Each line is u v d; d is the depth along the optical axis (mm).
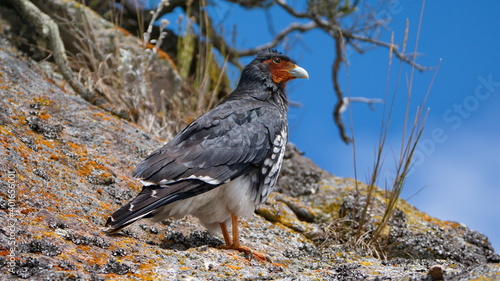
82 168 9695
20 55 12836
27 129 10094
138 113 13414
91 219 8398
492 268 6484
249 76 10078
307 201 12641
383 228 10844
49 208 8156
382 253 10695
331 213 12180
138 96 13727
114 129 11328
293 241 10438
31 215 7801
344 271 7590
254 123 8961
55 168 9289
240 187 8625
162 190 8031
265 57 10195
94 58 14180
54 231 7648
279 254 9523
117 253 7488
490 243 11609
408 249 10836
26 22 13570
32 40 13430
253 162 8711
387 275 7273
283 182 13211
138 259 7434
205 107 15406
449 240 11242
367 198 11062
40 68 12781
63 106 11391
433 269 6582
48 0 14172
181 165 8266
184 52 16297
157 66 14664
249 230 10328
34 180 8633
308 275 7406
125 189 9594
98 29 14641
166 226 9219
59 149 9953
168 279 6969
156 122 13625
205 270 7441
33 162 9062
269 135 8953
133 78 14195
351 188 12820
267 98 9898
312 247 10203
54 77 12906
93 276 6625
